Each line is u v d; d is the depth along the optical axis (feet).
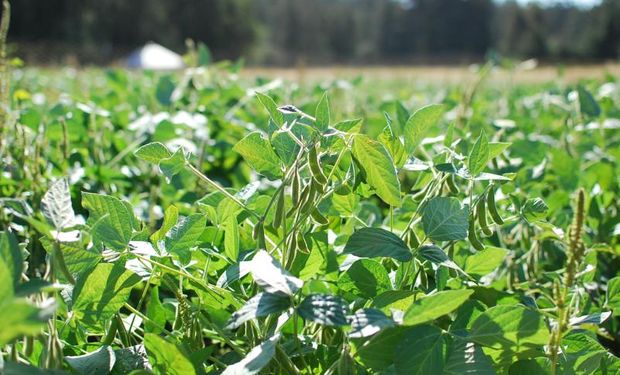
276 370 5.92
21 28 193.26
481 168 6.58
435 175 6.80
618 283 7.16
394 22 299.38
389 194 5.77
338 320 4.88
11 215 9.60
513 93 30.40
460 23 289.12
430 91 40.06
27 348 5.08
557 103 17.46
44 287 4.67
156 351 5.39
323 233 7.08
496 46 276.62
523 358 5.99
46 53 139.64
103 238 6.02
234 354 6.47
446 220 6.17
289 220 7.18
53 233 5.13
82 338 6.83
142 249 6.12
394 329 5.50
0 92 11.39
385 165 5.67
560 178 12.17
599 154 15.51
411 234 6.46
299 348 5.60
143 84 26.53
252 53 256.52
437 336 5.46
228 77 22.61
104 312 6.19
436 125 16.03
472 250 9.08
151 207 10.88
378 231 6.00
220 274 7.42
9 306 4.16
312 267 6.92
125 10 220.43
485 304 6.76
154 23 229.04
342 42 314.55
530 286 8.87
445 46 290.76
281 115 6.08
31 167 10.97
